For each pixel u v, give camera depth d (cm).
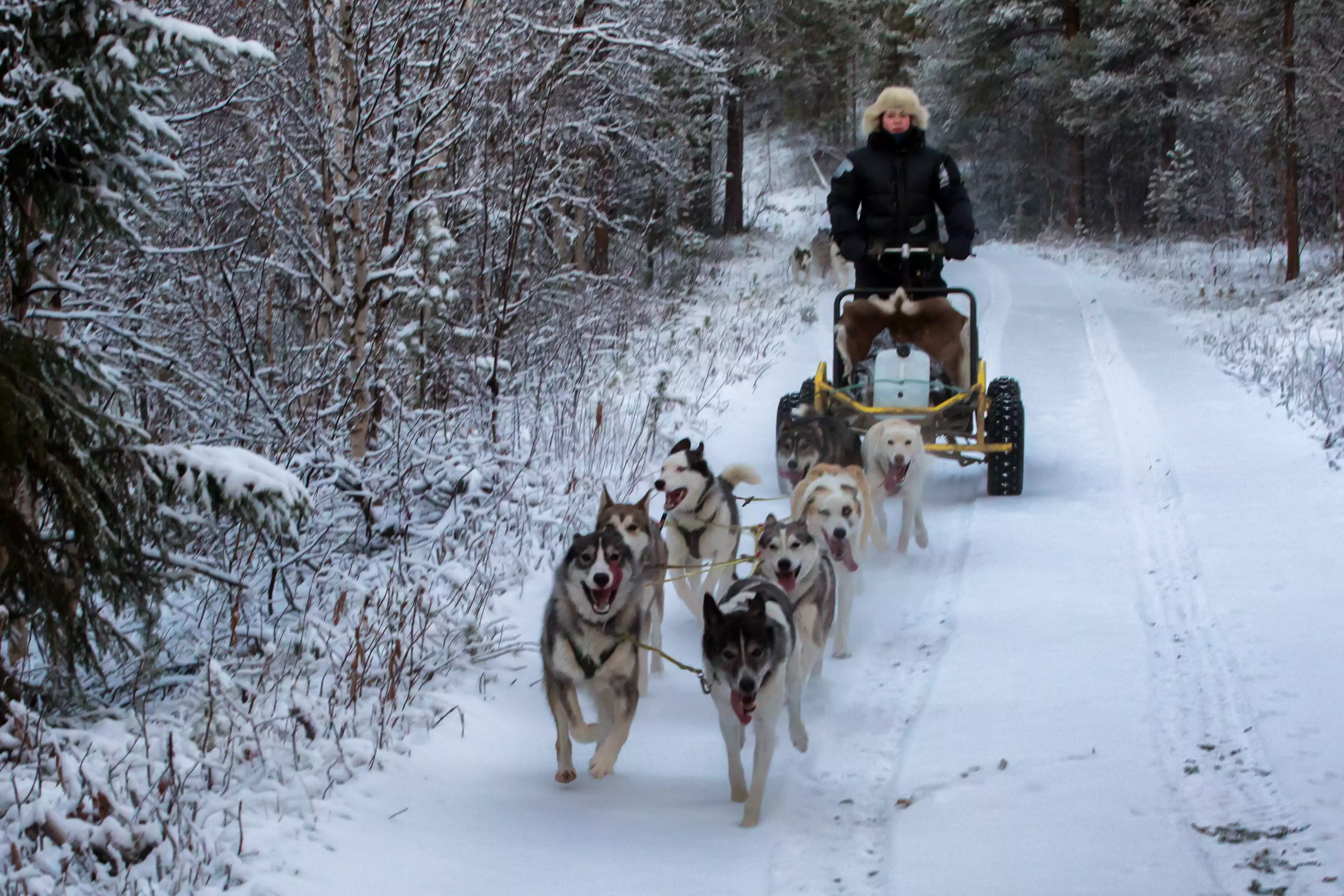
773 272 2597
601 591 518
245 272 930
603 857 466
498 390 980
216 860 437
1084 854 433
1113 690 582
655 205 2200
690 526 730
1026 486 995
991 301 2134
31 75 483
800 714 575
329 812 482
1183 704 561
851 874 449
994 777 504
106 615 624
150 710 571
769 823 494
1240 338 1642
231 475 508
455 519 815
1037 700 579
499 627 702
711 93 1756
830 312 1984
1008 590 748
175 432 784
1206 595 699
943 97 3888
